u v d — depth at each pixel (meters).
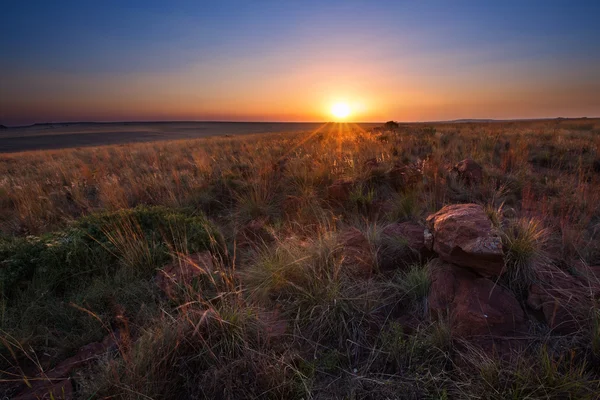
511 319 2.41
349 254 3.35
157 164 10.30
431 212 4.62
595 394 1.75
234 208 6.01
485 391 1.89
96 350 2.44
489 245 2.58
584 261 3.15
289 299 2.88
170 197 6.23
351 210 5.04
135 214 4.39
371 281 3.00
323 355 2.36
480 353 2.14
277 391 2.01
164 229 4.16
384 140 13.24
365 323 2.63
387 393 2.01
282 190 6.47
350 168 6.78
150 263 3.52
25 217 5.44
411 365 2.16
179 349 2.24
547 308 2.50
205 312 2.29
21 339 2.48
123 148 18.92
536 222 3.65
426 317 2.60
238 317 2.41
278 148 12.52
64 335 2.68
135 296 3.00
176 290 2.99
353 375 2.18
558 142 10.41
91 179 8.75
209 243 4.04
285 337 2.50
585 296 2.56
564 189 5.08
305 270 3.06
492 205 4.87
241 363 2.14
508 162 7.63
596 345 2.08
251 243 4.24
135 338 2.54
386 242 3.62
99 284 3.13
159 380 2.07
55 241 3.69
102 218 4.33
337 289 2.73
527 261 2.88
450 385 2.01
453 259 2.82
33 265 3.37
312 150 10.81
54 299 3.04
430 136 14.27
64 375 2.22
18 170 11.95
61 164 11.70
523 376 1.88
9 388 2.18
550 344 2.23
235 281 3.17
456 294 2.65
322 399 2.01
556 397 1.80
